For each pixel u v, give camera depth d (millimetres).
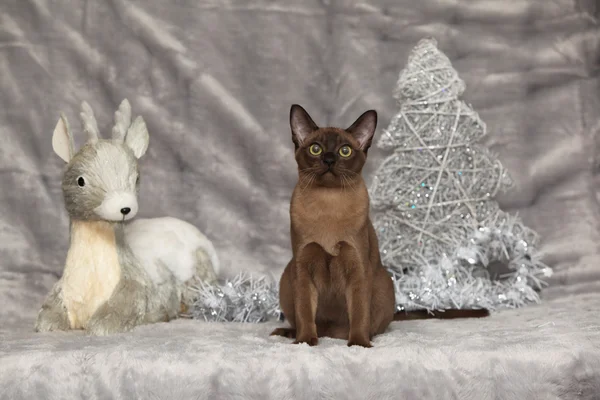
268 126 3584
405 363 2029
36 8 3531
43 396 1981
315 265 2385
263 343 2217
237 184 3561
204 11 3596
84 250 2588
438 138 3188
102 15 3564
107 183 2523
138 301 2592
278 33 3607
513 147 3598
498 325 2564
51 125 3508
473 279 3160
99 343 2217
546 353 2057
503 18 3594
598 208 3562
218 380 1991
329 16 3609
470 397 2010
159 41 3561
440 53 3244
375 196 3211
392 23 3592
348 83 3596
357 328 2268
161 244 2910
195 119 3562
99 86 3551
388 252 3215
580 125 3605
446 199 3201
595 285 3387
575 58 3580
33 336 2428
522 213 3576
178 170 3555
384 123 3568
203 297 2887
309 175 2363
